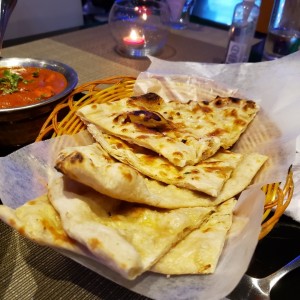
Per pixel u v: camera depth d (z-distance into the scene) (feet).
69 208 0.71
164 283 0.68
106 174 0.70
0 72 1.34
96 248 0.61
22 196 0.84
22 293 0.70
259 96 1.20
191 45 1.86
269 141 1.06
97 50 1.76
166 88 1.28
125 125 1.02
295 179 0.97
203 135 1.05
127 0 1.75
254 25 1.51
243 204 0.84
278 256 0.81
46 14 2.29
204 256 0.70
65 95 1.12
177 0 1.96
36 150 0.94
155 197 0.79
